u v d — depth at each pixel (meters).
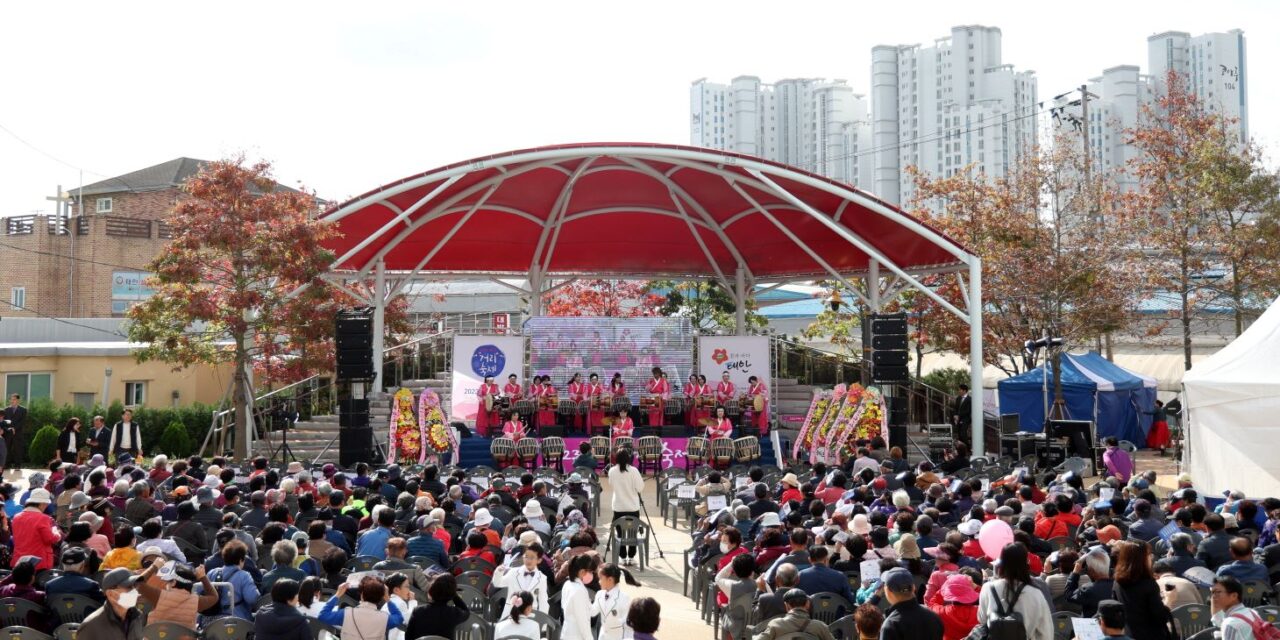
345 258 29.80
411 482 16.36
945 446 32.31
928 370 47.78
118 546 11.00
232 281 28.52
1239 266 37.84
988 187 41.03
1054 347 32.31
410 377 37.75
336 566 10.70
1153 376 43.97
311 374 30.59
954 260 35.25
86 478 17.45
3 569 12.32
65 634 9.41
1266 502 13.87
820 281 44.03
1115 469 23.08
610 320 34.81
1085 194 40.03
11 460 29.20
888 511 13.98
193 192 27.17
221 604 9.89
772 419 34.69
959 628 8.97
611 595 9.45
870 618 7.91
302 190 34.75
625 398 32.66
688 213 39.00
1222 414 21.16
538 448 27.77
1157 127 40.72
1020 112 125.00
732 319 53.66
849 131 138.88
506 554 12.30
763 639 8.76
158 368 38.12
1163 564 10.77
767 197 35.75
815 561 10.33
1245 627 8.40
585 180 36.12
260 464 18.28
